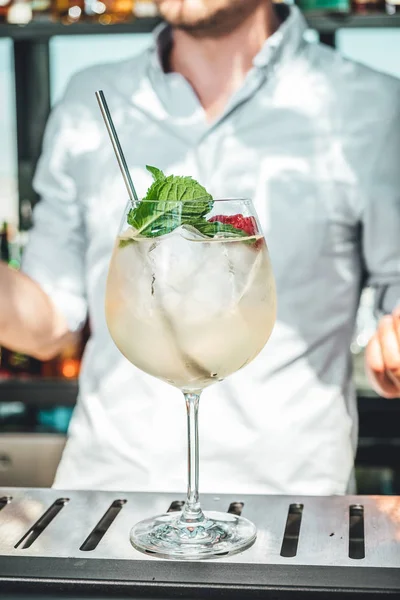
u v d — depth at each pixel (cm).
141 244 100
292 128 187
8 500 116
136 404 182
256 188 187
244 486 179
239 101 187
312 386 181
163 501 116
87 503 115
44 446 298
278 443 179
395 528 105
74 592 93
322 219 185
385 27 282
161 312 99
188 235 99
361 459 295
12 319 181
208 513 111
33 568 95
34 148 315
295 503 115
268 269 106
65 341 192
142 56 198
